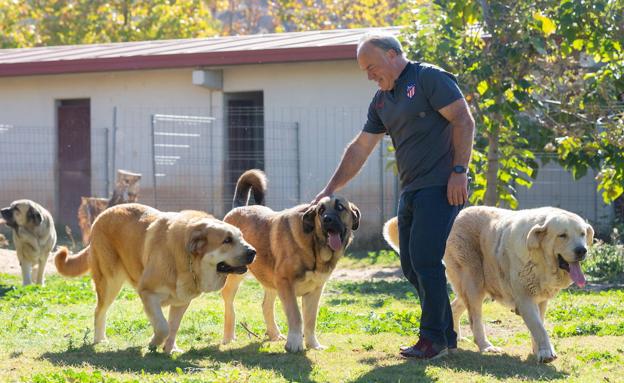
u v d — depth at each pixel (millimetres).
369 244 17078
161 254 7051
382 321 8844
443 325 6758
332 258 7273
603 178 12820
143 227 7387
